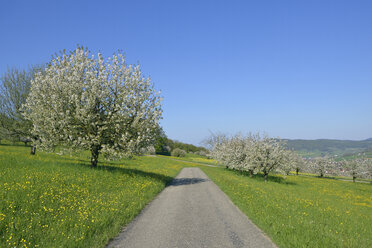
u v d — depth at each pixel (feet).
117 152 63.87
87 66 67.67
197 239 23.59
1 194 29.50
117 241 22.57
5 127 93.50
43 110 61.67
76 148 62.64
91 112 62.59
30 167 54.39
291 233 25.58
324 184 127.85
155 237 23.91
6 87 94.43
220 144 203.62
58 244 19.90
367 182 198.18
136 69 70.49
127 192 43.70
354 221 37.68
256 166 113.50
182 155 346.13
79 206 30.71
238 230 26.89
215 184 72.95
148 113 67.41
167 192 55.01
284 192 68.28
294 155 194.70
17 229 21.43
